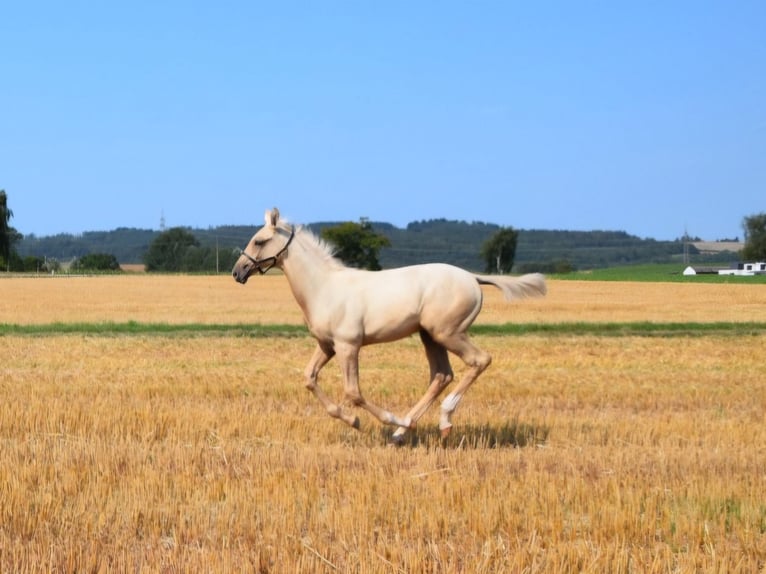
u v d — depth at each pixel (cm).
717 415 1504
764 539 789
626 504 863
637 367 2288
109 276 10112
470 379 1212
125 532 795
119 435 1240
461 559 745
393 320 1175
